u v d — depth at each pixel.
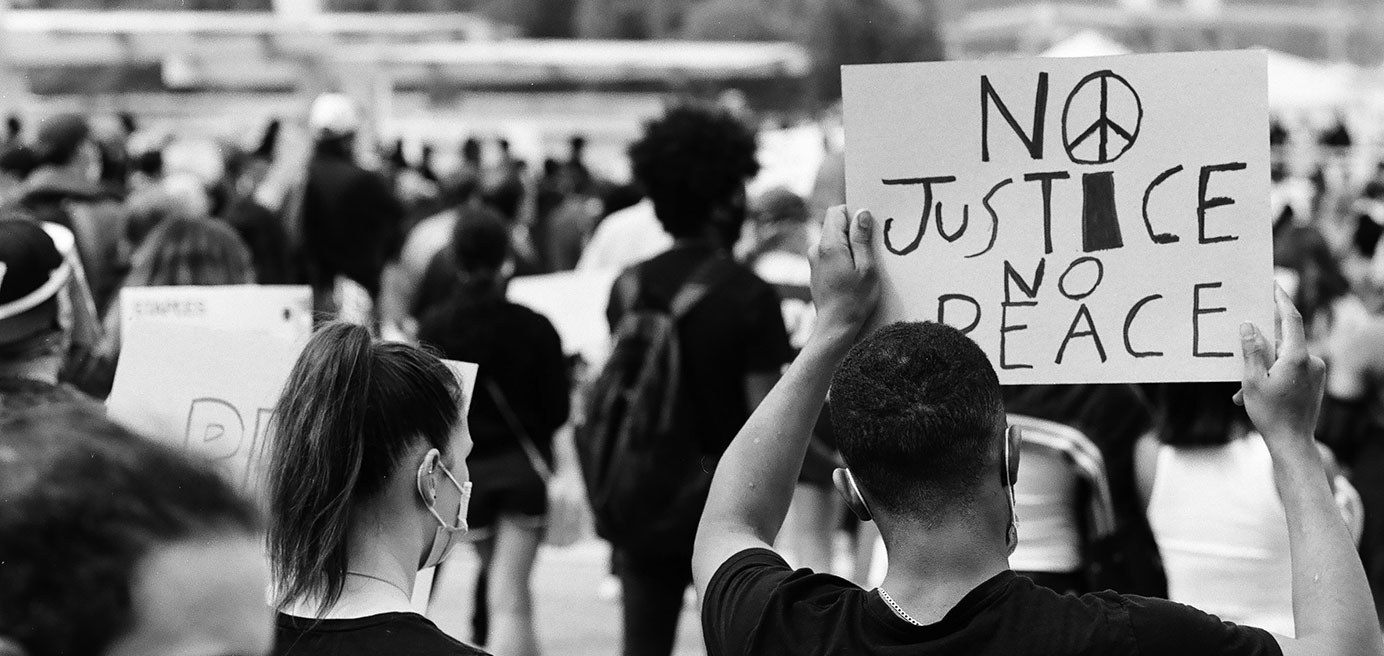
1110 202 2.86
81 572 1.14
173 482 1.20
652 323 5.30
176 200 6.63
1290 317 2.66
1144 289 2.85
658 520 5.24
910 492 2.40
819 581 2.57
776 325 5.34
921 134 2.88
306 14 39.81
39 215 7.70
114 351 5.90
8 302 3.89
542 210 15.89
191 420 3.62
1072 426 4.30
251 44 31.50
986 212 2.88
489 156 23.67
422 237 9.77
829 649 2.43
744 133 5.60
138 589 1.16
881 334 2.51
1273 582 4.30
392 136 31.08
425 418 2.55
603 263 10.65
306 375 2.52
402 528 2.54
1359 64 49.34
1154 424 4.45
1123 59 2.83
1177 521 4.39
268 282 9.33
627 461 5.26
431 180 20.08
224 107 33.75
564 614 8.85
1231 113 2.81
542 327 5.95
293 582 2.44
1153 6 40.62
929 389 2.39
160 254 6.33
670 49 35.25
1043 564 4.34
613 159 32.44
